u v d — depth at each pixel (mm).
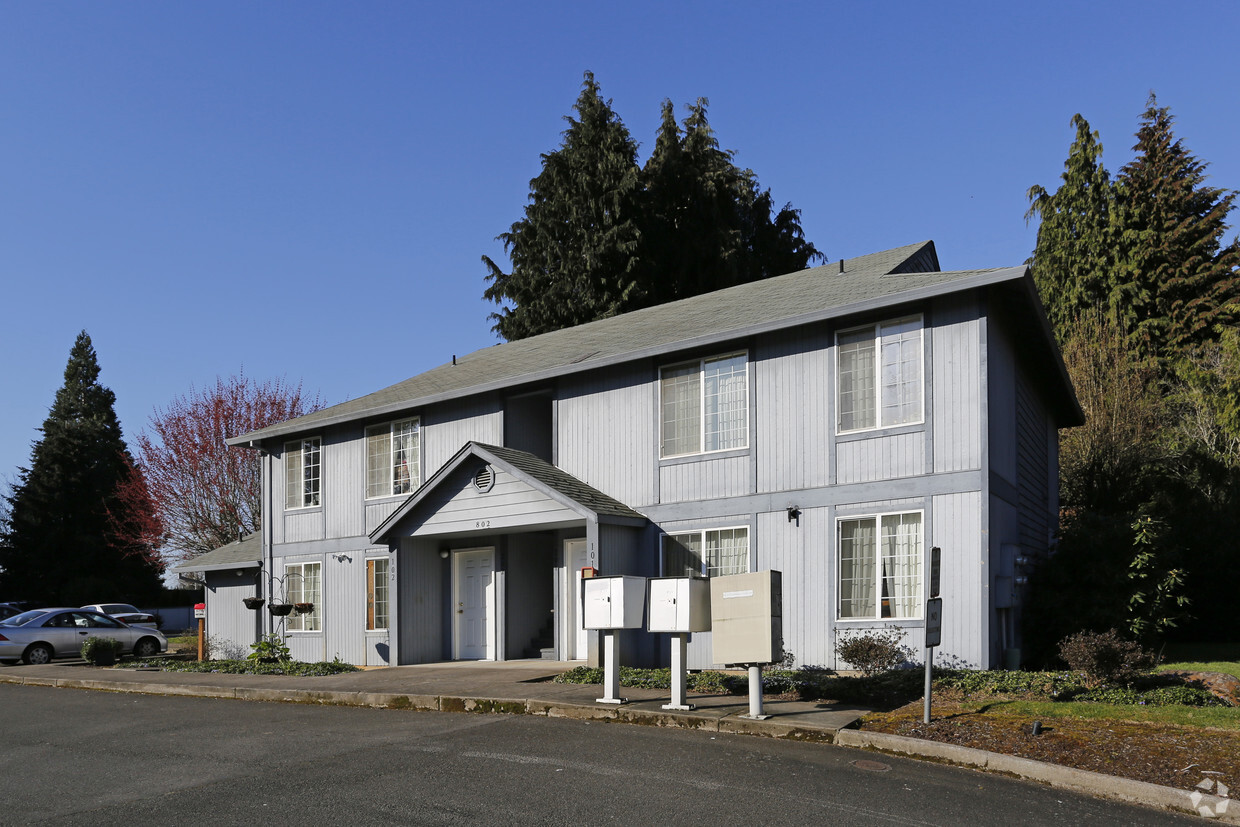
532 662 18656
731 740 10297
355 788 8305
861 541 14977
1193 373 30375
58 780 9055
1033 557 16484
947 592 14008
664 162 43625
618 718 11703
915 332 14750
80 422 54781
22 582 50812
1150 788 8039
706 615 11859
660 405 17641
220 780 8766
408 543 20312
